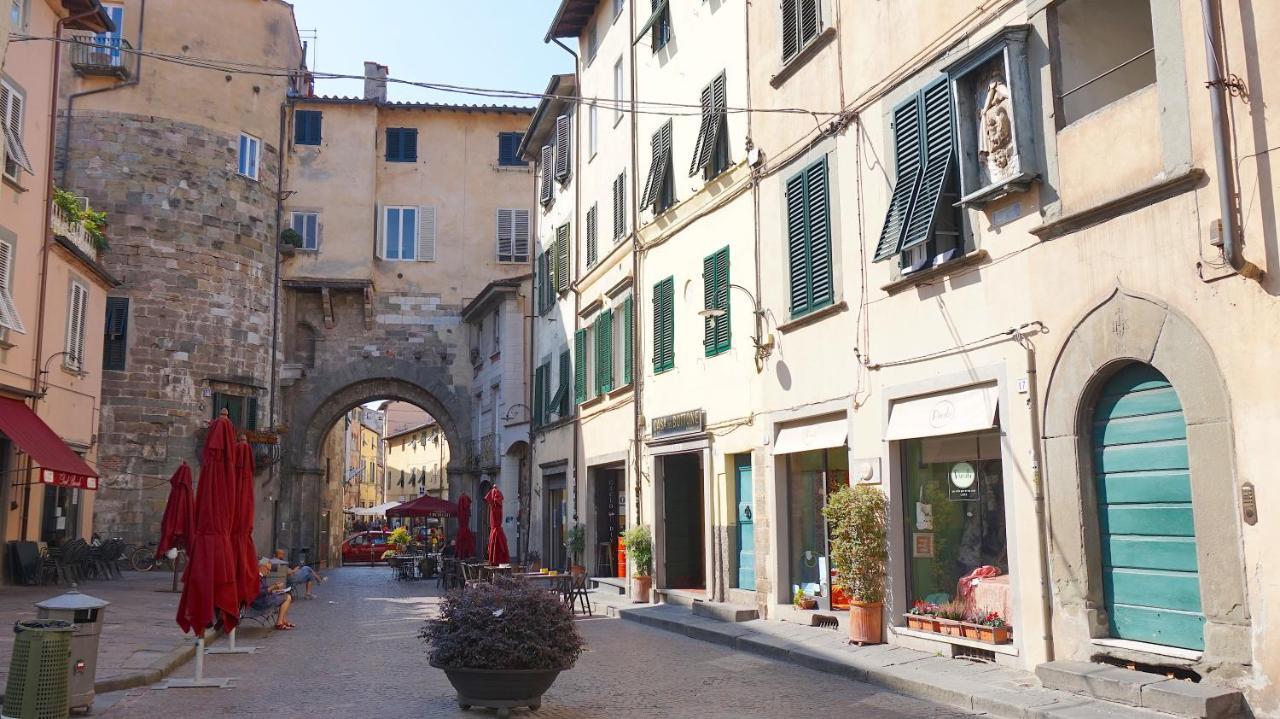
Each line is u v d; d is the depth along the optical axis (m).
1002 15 11.69
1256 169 8.59
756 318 17.16
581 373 27.19
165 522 20.31
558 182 30.95
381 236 40.59
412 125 41.38
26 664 8.41
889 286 13.42
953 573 12.71
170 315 32.97
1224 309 8.80
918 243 12.27
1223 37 8.91
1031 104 11.15
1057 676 9.92
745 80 18.17
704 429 19.22
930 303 12.74
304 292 39.88
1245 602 8.54
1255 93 8.62
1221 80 8.84
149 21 33.62
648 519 21.83
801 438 15.87
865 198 14.25
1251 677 8.46
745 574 18.00
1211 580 8.84
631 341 23.36
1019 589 11.06
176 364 32.94
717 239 19.03
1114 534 10.12
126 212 32.59
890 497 13.46
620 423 23.95
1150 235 9.58
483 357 38.34
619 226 24.53
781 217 16.61
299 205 39.75
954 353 12.26
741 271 17.98
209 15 34.81
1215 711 8.38
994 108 11.63
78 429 24.84
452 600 9.93
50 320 22.97
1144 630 9.77
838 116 14.91
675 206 20.81
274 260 36.84
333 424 40.44
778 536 16.52
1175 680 9.05
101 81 32.91
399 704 10.18
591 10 27.77
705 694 10.87
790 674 12.27
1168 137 9.40
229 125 34.97
